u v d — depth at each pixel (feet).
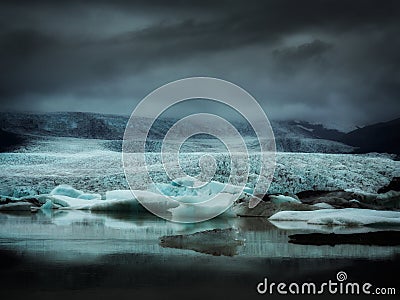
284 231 48.75
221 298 23.56
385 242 40.47
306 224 56.75
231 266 30.58
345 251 35.96
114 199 81.51
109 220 60.80
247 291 24.90
